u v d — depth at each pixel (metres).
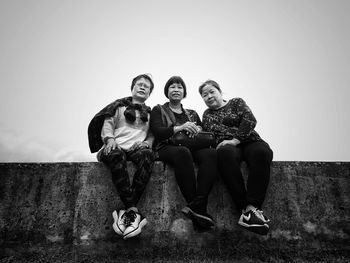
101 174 2.69
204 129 3.13
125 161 2.51
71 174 2.69
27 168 2.70
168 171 2.71
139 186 2.44
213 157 2.47
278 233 2.58
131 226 2.18
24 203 2.58
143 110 3.03
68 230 2.49
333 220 2.64
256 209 2.27
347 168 2.83
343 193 2.74
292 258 2.43
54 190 2.63
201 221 2.19
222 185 2.70
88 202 2.59
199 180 2.35
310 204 2.69
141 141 2.79
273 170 2.79
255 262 2.33
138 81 3.24
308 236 2.58
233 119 2.98
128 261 2.33
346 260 2.38
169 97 3.21
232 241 2.52
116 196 2.62
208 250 2.46
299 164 2.83
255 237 2.55
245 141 2.75
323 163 2.85
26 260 2.36
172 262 2.29
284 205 2.68
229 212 2.62
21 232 2.48
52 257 2.38
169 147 2.67
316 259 2.42
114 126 2.94
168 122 2.96
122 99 3.12
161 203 2.61
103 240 2.47
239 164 2.53
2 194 2.60
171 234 2.51
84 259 2.37
